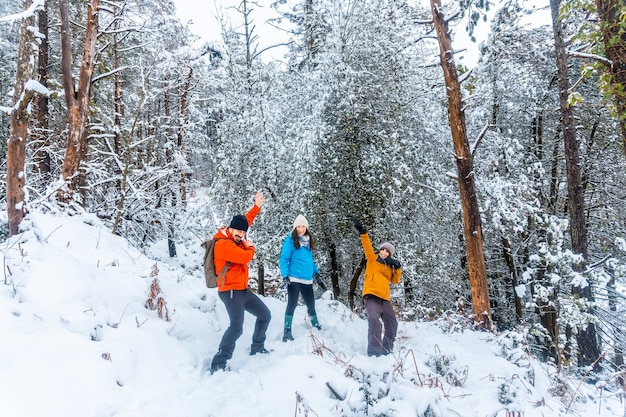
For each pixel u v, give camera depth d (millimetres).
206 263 4102
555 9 9289
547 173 11898
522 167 10688
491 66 10422
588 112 11516
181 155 12750
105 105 13711
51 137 10820
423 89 9148
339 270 9508
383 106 8164
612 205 12148
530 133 11898
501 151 9836
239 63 10031
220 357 3832
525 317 12164
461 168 6730
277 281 14203
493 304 13023
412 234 8688
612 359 9336
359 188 7984
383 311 4891
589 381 6809
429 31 9820
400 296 9398
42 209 6629
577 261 7336
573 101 5918
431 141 8938
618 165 11664
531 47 11055
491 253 12234
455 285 10086
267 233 9016
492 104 10742
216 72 15750
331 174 7816
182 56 13867
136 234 11461
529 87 10586
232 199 9109
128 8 11562
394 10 8375
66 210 6789
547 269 10812
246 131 8945
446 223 9312
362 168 8031
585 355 8906
